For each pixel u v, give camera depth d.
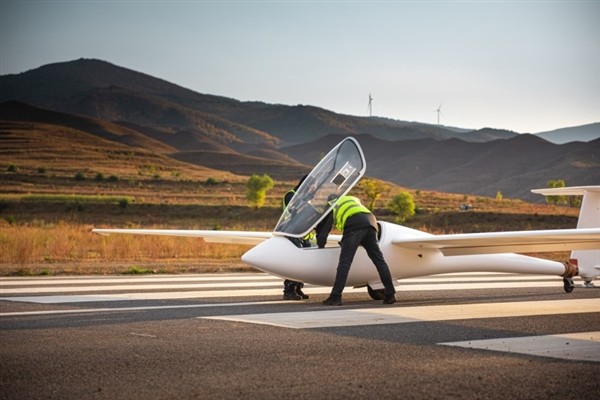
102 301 31.84
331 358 18.50
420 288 39.91
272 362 18.00
